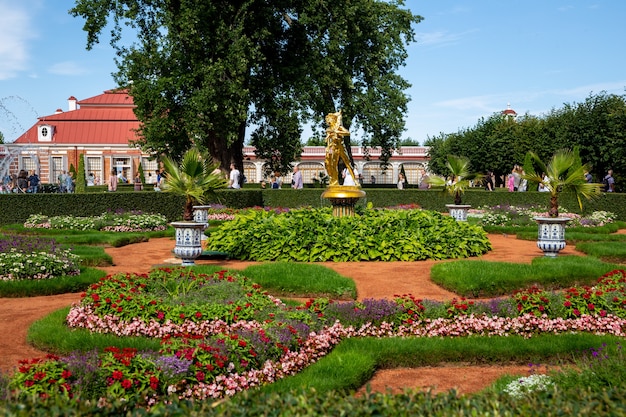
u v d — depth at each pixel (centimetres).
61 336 695
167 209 2197
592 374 519
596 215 2205
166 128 2538
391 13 3444
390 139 3475
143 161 5053
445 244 1321
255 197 2692
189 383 534
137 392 486
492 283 970
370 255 1272
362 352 661
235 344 586
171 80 2481
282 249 1282
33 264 1025
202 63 2509
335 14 2881
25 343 716
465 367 673
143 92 2534
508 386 555
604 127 3519
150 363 524
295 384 565
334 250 1273
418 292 988
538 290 818
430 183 1709
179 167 1222
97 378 497
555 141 3812
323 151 5203
